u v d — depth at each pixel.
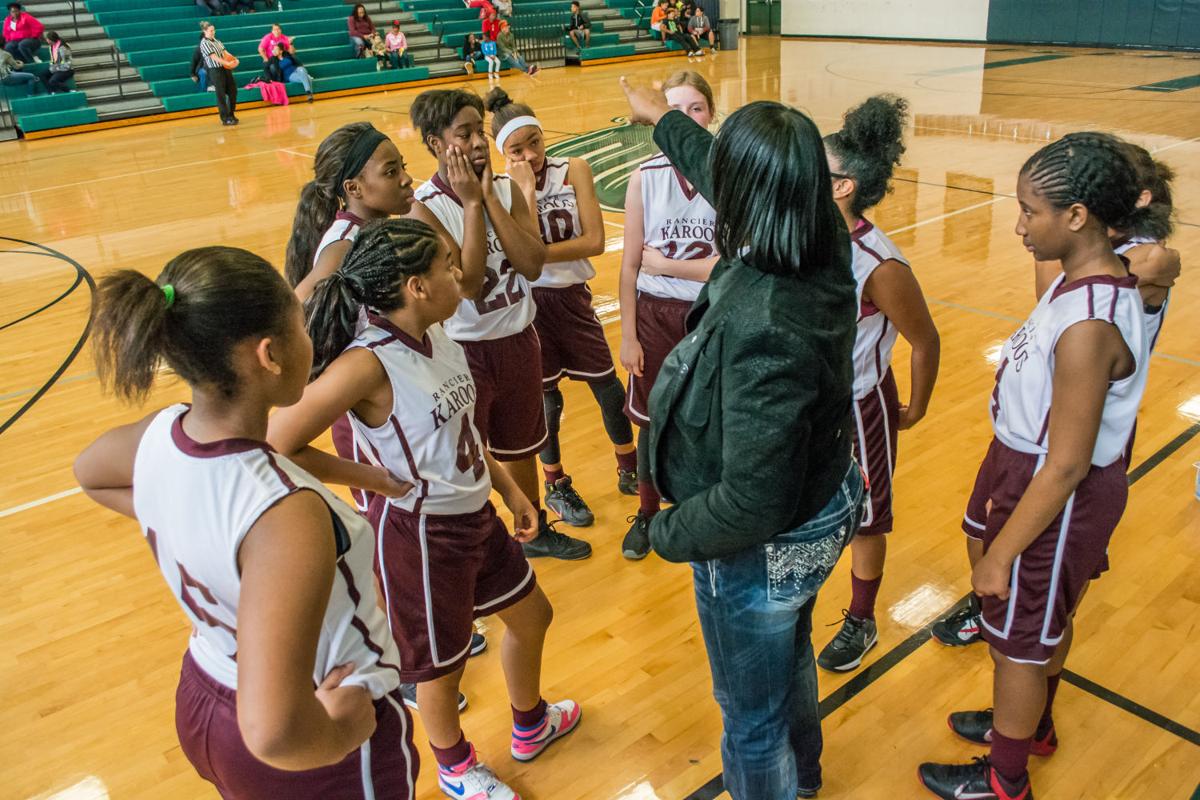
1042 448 1.81
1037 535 1.75
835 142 2.15
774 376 1.34
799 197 1.34
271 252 7.25
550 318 3.32
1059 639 1.90
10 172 11.38
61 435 4.42
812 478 1.53
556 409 3.40
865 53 19.97
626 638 2.82
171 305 1.12
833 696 2.51
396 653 1.43
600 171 9.84
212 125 14.54
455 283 1.88
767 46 22.81
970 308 5.43
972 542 2.30
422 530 1.95
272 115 15.20
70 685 2.71
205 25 14.12
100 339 1.14
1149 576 2.94
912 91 14.25
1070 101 12.73
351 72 17.47
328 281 1.77
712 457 1.51
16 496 3.85
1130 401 1.73
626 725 2.46
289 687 1.07
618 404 3.52
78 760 2.41
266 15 17.89
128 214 8.80
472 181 2.54
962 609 2.71
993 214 7.39
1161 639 2.66
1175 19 17.66
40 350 5.51
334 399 1.72
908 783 2.21
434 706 2.10
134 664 2.79
